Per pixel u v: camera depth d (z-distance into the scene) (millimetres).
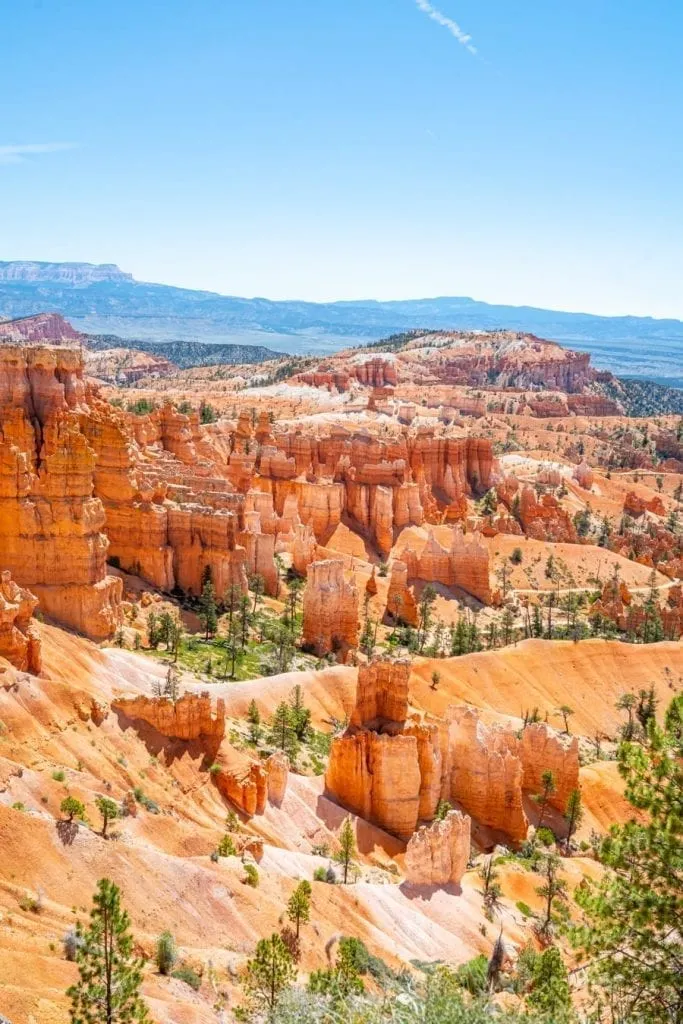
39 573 81812
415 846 64000
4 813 41438
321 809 71312
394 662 78125
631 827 33281
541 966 49875
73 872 41719
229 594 110750
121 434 106750
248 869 50938
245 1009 36406
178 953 39094
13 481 80688
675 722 34031
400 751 74688
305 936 48062
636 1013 31016
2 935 34219
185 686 79688
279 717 82562
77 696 59875
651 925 32094
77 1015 30547
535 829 85625
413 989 39250
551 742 90688
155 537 107750
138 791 55406
